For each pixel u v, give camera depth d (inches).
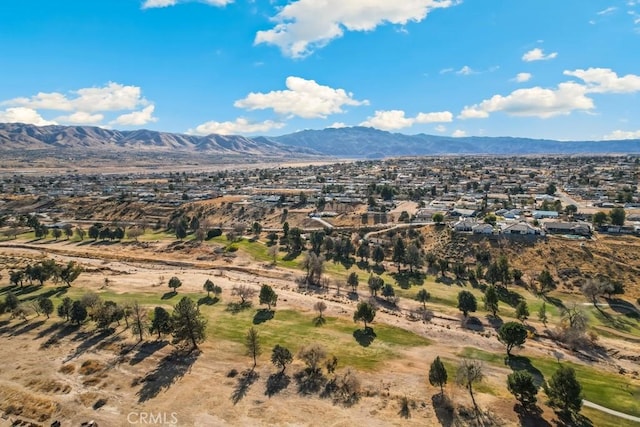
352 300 4598.9
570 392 2324.1
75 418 2277.3
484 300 4254.4
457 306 4451.3
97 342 3164.4
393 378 2778.1
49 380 2625.5
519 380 2413.9
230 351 3075.8
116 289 4596.5
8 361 2861.7
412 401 2493.8
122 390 2536.9
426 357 3159.5
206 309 4001.0
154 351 3041.3
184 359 2930.6
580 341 3572.8
